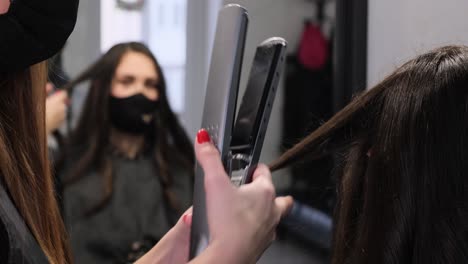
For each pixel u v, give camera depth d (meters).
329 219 1.61
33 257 0.47
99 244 1.22
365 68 1.06
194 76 2.32
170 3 2.29
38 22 0.47
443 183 0.54
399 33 0.92
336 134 0.66
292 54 2.17
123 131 1.31
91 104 1.32
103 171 1.26
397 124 0.56
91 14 2.18
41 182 0.56
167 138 1.35
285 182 1.72
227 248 0.43
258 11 2.13
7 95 0.53
